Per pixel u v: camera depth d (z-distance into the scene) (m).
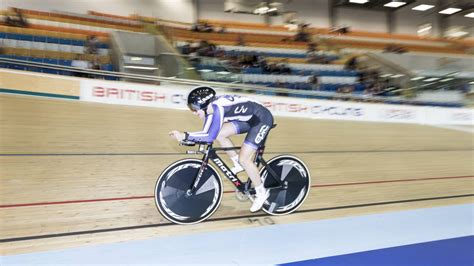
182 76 6.32
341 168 3.73
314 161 3.89
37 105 4.80
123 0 9.59
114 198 2.57
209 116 2.12
